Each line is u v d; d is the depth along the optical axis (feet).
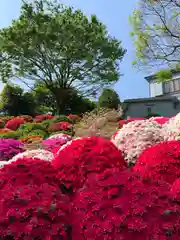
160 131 10.53
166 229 5.12
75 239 5.49
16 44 79.51
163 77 47.09
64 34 77.71
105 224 5.28
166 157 7.88
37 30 76.95
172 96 81.35
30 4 83.61
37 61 84.38
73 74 85.10
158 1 45.16
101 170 7.64
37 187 6.16
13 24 82.79
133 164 9.76
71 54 81.71
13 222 5.52
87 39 79.36
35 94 89.71
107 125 15.76
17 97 86.99
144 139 10.01
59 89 87.04
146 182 5.92
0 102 86.89
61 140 19.86
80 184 7.47
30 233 5.36
